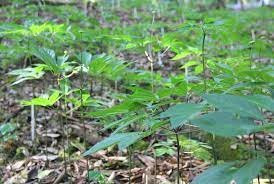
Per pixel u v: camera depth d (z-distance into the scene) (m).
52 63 2.37
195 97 3.78
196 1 13.68
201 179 1.24
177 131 1.92
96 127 4.12
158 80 3.34
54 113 4.42
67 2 8.73
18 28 3.20
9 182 3.27
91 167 3.44
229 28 2.91
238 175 1.19
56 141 3.95
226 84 2.12
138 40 3.15
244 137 3.95
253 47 2.81
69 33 3.65
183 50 3.29
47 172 3.32
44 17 7.21
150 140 3.85
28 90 4.95
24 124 4.29
